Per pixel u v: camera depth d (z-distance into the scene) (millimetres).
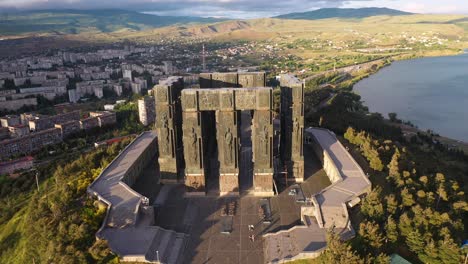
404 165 92812
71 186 86375
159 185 95625
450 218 71438
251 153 116688
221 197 89188
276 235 72438
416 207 69250
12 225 94812
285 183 94625
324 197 78562
